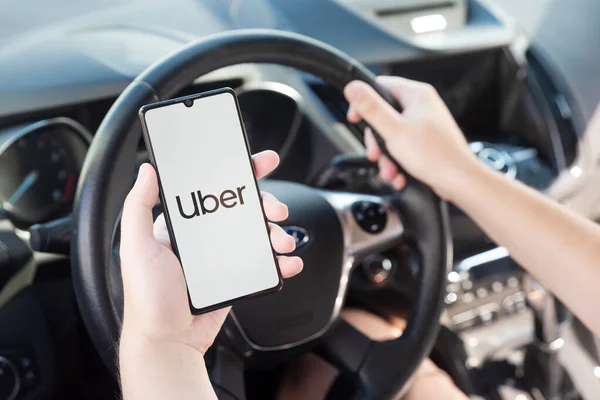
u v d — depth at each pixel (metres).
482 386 1.15
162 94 0.68
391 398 0.82
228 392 0.77
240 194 0.53
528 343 1.19
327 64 0.77
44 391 0.97
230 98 0.53
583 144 1.42
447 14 1.44
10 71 1.02
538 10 1.50
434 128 0.80
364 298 1.01
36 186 1.02
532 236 0.77
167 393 0.44
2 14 1.09
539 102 1.42
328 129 1.20
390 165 0.84
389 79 0.85
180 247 0.51
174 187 0.52
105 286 0.65
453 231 1.18
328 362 0.89
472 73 1.45
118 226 0.71
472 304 1.17
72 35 1.10
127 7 1.18
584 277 0.74
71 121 1.02
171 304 0.46
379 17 1.36
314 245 0.79
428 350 0.84
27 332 0.94
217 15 1.24
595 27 1.48
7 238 0.92
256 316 0.77
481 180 0.79
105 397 1.06
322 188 0.97
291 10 1.29
